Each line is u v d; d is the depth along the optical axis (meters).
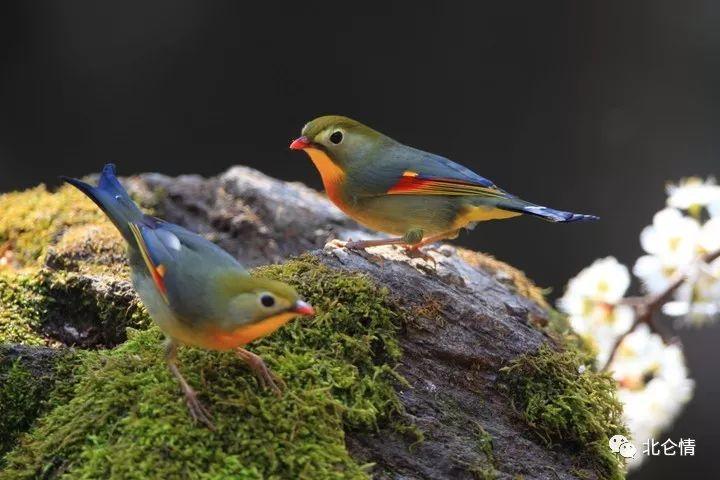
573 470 7.16
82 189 6.64
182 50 19.97
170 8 19.80
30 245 10.40
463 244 18.81
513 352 7.61
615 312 10.45
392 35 20.17
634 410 10.25
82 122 19.80
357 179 8.96
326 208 11.34
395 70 20.22
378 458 6.53
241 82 20.11
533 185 19.80
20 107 19.61
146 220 6.43
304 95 20.22
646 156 19.55
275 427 6.10
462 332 7.61
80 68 19.73
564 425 7.30
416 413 6.94
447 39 20.12
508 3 20.00
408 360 7.30
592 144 19.75
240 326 5.84
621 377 10.35
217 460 5.87
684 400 10.41
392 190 8.91
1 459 6.77
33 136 19.67
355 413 6.55
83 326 8.61
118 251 9.62
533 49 20.05
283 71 20.19
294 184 12.12
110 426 6.23
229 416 6.10
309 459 5.98
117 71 19.80
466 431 6.98
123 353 7.03
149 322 8.16
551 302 18.70
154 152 19.98
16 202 11.14
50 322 8.66
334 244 8.64
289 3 20.08
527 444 7.17
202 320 5.88
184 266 5.97
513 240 18.95
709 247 10.41
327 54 20.22
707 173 19.16
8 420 7.11
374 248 9.02
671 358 10.37
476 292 8.69
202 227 11.31
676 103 19.61
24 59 19.50
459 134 20.08
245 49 20.06
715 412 16.59
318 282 7.41
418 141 20.20
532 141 19.97
